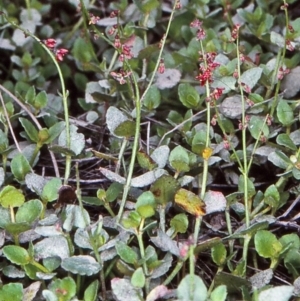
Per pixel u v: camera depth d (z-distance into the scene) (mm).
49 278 394
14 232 404
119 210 419
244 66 490
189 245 368
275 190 423
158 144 456
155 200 408
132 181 417
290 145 434
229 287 396
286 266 406
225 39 509
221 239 404
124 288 378
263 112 471
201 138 445
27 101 482
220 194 414
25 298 390
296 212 450
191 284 366
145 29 504
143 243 421
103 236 404
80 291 407
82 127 494
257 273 403
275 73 475
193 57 505
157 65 442
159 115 498
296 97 502
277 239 420
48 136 448
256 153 444
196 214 407
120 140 461
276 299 369
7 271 404
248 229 401
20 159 433
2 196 406
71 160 444
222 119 465
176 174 428
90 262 392
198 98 476
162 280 412
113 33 474
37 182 425
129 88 469
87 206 448
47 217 409
